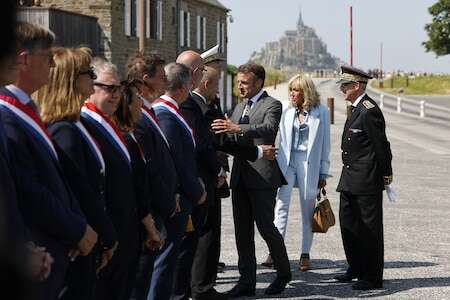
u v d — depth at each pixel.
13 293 1.32
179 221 6.06
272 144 7.43
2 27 1.39
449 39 104.31
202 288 7.02
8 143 3.60
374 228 7.68
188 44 43.16
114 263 4.78
